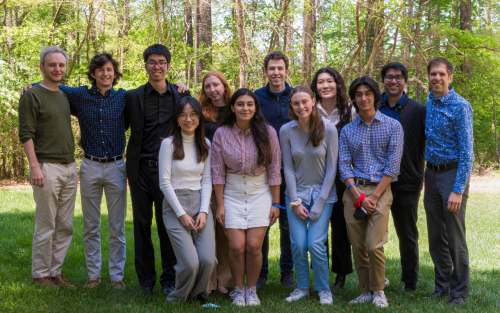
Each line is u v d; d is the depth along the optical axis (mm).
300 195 3799
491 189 13688
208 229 3578
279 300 3760
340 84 4051
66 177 4043
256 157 3629
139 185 3881
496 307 3623
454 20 18969
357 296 3971
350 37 13258
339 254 4113
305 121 3688
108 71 3990
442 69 3662
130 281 4426
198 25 14297
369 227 3645
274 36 11008
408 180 3900
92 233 4145
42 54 3883
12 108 13281
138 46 11922
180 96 4016
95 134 4023
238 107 3568
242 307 3475
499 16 22484
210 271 3539
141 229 3914
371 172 3668
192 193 3588
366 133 3703
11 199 9805
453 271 3771
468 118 3578
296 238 3736
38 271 3986
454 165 3670
